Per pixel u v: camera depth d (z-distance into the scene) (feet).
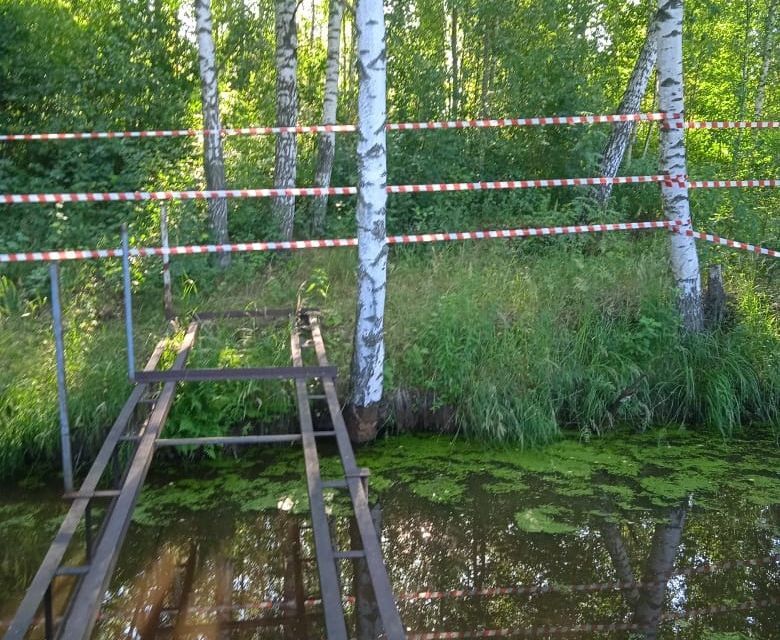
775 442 22.39
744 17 45.47
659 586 15.19
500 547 16.67
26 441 20.26
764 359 24.17
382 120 19.75
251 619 14.10
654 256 27.25
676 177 24.20
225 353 21.62
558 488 19.47
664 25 23.85
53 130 35.53
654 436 22.81
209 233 29.55
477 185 22.91
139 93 38.22
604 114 36.68
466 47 41.47
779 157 35.55
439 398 22.45
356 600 14.75
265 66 44.37
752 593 14.97
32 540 17.08
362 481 13.43
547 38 37.60
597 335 23.89
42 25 37.35
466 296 24.14
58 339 13.37
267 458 21.21
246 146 38.29
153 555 16.42
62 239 28.91
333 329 23.89
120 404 20.54
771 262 29.68
